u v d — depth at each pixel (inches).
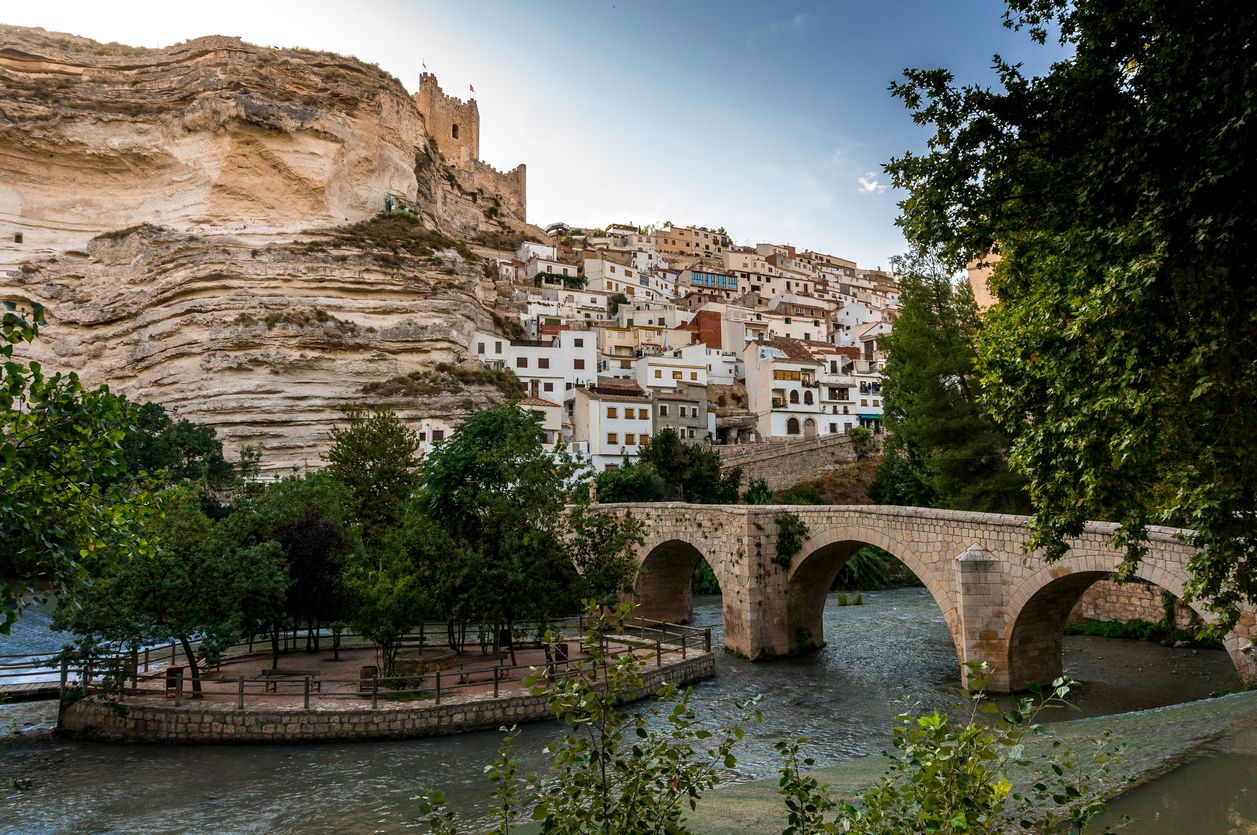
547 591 1137.4
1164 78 405.7
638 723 313.7
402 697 942.4
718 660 1346.0
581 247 5748.0
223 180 3356.3
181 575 920.3
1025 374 494.0
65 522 423.5
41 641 1348.4
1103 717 837.8
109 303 3120.1
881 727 929.5
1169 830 453.7
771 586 1373.0
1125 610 1437.0
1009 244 577.6
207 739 866.8
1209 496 366.9
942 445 1605.6
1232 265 370.9
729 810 609.3
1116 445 410.0
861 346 4451.3
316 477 1771.7
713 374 3695.9
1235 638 861.8
